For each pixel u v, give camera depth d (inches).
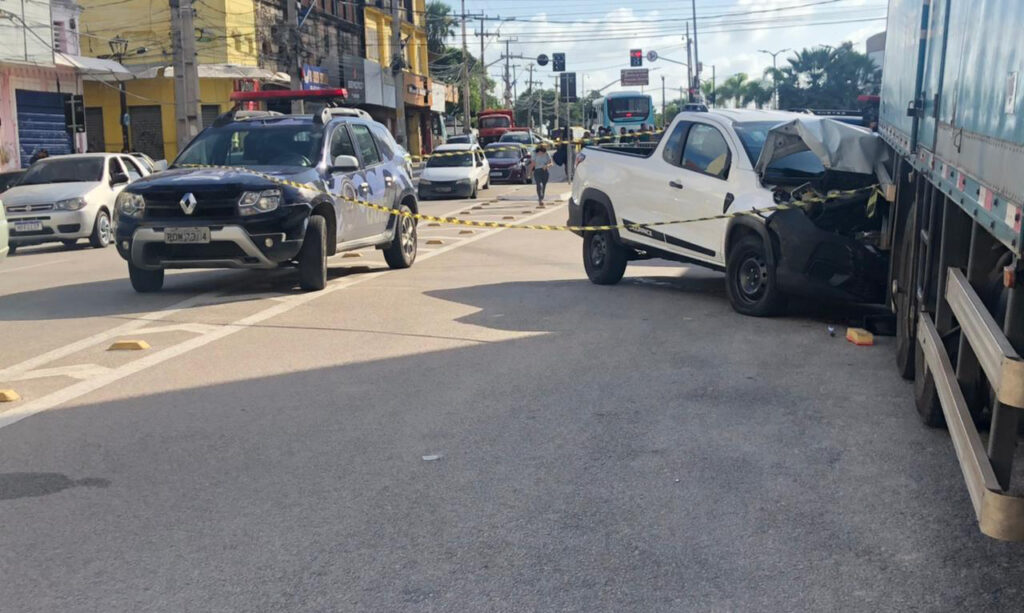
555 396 269.7
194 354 328.2
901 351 284.4
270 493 200.2
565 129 1616.6
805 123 351.6
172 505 194.4
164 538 178.5
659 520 183.9
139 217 434.9
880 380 282.8
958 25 192.9
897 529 178.9
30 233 741.9
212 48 1658.5
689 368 299.3
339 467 215.3
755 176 383.6
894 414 249.9
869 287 346.9
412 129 2760.8
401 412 256.7
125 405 267.0
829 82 3034.0
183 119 1063.0
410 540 176.4
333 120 504.7
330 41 2144.4
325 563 167.5
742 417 248.7
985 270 167.0
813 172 382.6
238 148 487.8
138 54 1678.2
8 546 175.8
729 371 294.8
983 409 167.6
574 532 178.9
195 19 1647.4
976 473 142.9
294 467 215.6
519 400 266.4
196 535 179.6
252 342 346.0
